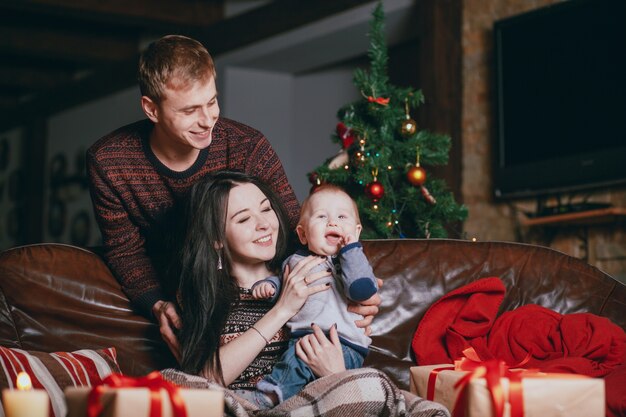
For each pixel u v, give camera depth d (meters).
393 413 1.80
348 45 6.55
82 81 8.80
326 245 2.14
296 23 6.54
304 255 2.21
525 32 4.96
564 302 2.46
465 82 5.35
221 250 2.14
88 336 2.30
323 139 7.29
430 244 2.55
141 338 2.32
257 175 2.38
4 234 10.04
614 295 2.48
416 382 1.96
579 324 2.16
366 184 3.22
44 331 2.29
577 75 4.70
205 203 2.13
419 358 2.33
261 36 6.84
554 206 4.69
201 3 7.33
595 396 1.62
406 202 3.32
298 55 6.86
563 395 1.61
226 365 2.04
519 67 4.99
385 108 3.30
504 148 5.05
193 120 2.11
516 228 5.05
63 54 7.94
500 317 2.30
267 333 2.05
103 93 8.53
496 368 1.60
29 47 7.77
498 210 5.15
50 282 2.33
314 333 2.06
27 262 2.34
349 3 6.12
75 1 6.73
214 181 2.15
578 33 4.70
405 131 3.29
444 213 3.32
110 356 2.22
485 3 5.29
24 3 6.56
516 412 1.59
